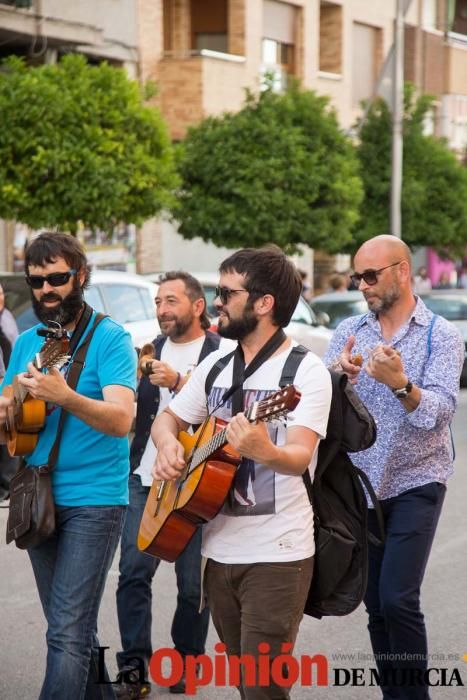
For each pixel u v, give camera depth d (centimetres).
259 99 2534
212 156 2409
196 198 2430
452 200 3064
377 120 3020
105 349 475
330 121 2517
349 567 433
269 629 409
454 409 513
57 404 443
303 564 414
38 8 2233
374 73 3772
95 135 1808
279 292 418
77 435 468
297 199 2411
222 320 424
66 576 462
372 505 516
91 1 2364
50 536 474
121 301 1351
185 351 629
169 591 784
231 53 3055
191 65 2820
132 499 600
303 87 3234
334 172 2486
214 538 421
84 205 1795
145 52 2766
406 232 3028
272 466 384
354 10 3600
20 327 1214
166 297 622
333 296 1988
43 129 1770
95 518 465
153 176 1891
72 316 479
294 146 2400
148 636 592
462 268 4331
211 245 3048
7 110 1767
